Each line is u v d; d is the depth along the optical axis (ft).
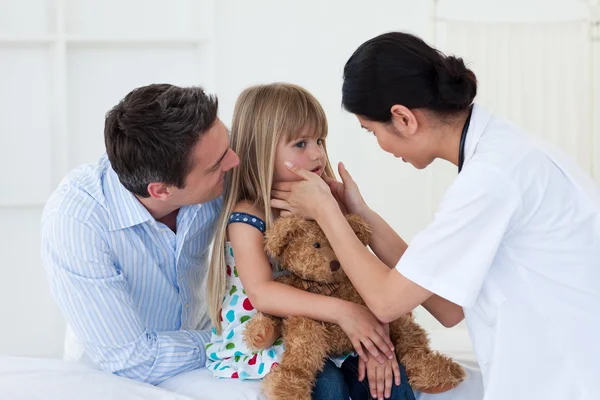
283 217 5.10
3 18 9.49
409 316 5.28
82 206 5.11
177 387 5.12
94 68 9.80
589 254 4.33
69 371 5.06
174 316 5.70
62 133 9.35
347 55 10.25
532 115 9.68
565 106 9.64
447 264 4.32
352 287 5.17
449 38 9.55
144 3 9.91
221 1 9.88
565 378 4.33
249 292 5.06
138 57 9.91
